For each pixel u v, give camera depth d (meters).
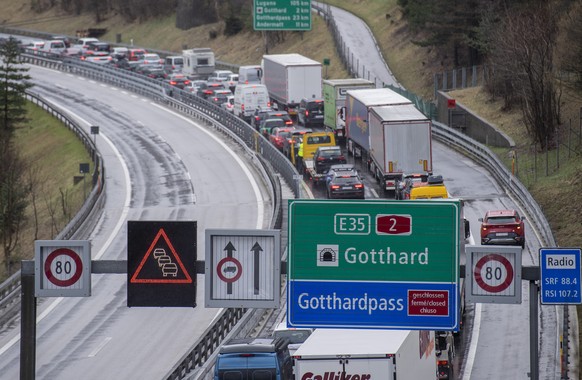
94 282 142.88
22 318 61.06
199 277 140.38
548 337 111.75
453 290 60.22
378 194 178.88
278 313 118.94
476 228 156.75
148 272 60.59
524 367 102.88
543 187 174.88
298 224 60.94
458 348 110.31
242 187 195.75
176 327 123.56
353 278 60.75
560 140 198.25
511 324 116.69
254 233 60.19
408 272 60.53
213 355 92.69
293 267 60.97
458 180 187.62
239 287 60.44
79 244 60.59
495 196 174.50
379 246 60.62
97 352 115.25
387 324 60.66
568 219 160.00
